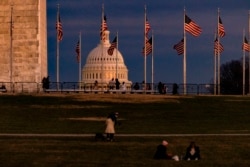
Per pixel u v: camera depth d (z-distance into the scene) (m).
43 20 164.25
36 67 157.75
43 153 80.81
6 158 76.75
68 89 159.25
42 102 136.38
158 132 104.56
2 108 129.50
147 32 165.75
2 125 111.88
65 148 85.12
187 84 160.88
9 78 157.62
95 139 93.25
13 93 148.62
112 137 92.88
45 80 156.88
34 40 157.88
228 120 121.50
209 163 74.25
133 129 108.38
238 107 134.88
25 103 135.00
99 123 115.12
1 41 158.12
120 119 121.06
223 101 141.00
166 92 160.25
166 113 128.00
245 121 120.69
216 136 98.56
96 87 176.12
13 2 158.25
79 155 79.81
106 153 81.62
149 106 134.62
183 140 93.50
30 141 91.31
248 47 175.62
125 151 83.19
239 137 97.44
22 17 157.88
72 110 129.75
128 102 138.12
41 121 117.44
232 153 83.19
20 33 157.88
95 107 132.88
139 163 74.06
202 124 116.25
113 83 183.50
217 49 168.38
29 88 156.88
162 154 77.94
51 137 96.69
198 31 158.62
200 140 93.69
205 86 162.75
